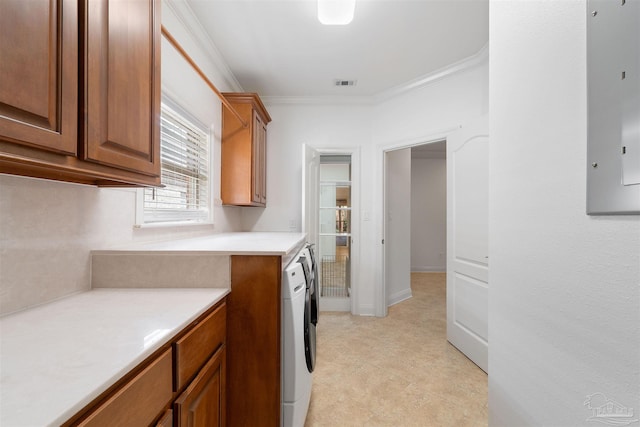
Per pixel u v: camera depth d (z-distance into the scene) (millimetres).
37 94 665
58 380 554
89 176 945
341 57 2650
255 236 2393
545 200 798
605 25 590
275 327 1277
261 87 3240
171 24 1891
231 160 2799
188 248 1359
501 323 1025
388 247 3822
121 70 947
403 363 2270
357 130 3496
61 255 1112
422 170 5938
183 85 2061
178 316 914
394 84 3148
